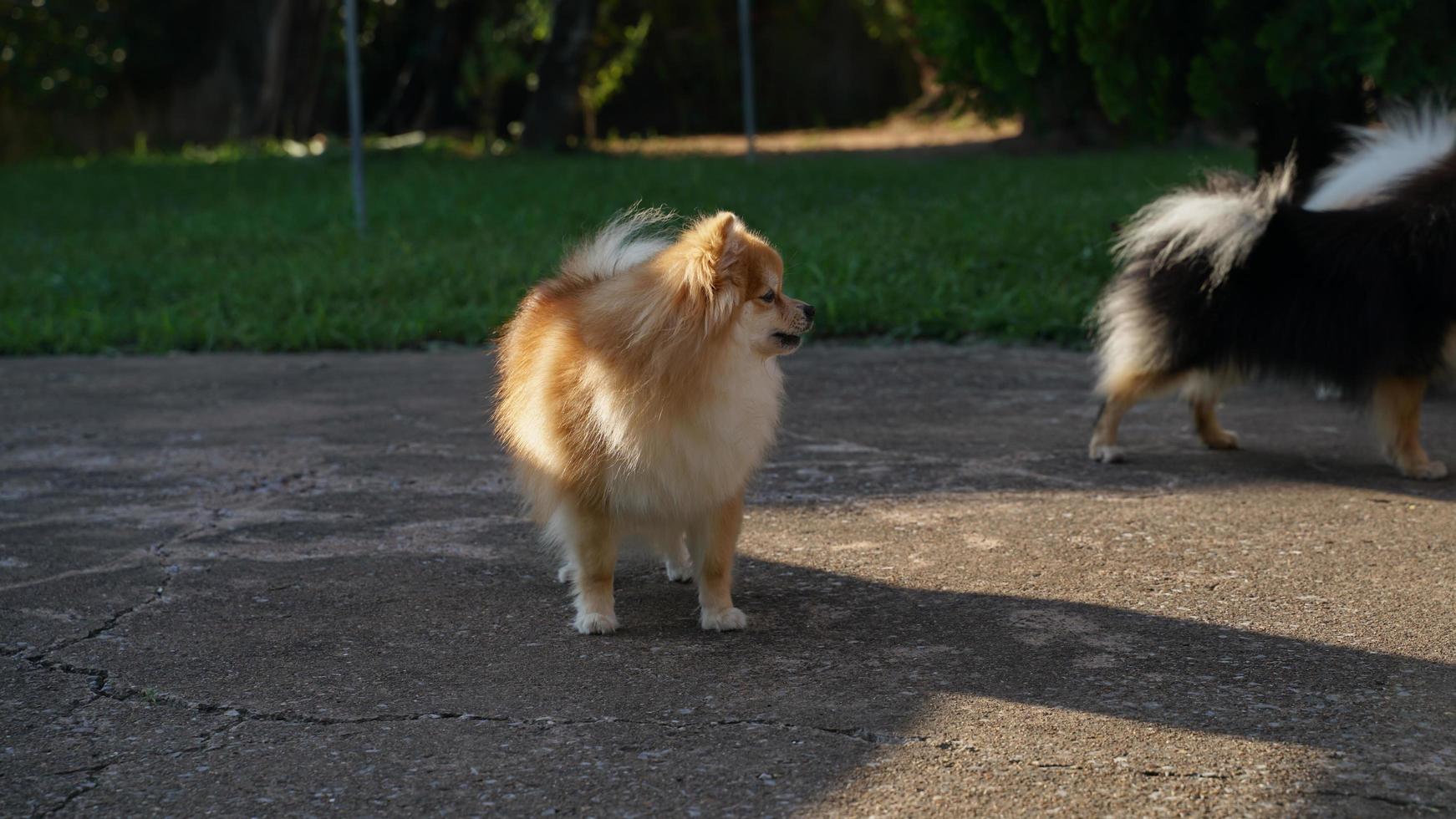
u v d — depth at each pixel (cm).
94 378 870
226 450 661
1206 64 874
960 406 735
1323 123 884
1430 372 576
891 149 2505
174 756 323
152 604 437
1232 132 957
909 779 303
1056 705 342
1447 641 382
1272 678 357
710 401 377
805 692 356
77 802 300
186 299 1102
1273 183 600
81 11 2495
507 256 1180
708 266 364
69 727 341
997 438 659
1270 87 879
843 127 3225
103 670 379
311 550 496
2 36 2438
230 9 2622
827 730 330
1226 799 290
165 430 709
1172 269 598
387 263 1170
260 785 307
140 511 553
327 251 1271
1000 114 1048
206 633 410
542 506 420
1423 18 812
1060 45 915
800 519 525
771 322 384
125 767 318
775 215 1392
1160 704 341
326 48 2941
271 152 2470
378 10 3012
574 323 399
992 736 324
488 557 486
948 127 3031
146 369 900
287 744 329
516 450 429
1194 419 636
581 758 318
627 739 328
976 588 439
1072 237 1159
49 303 1084
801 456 626
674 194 1577
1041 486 569
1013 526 509
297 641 402
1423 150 626
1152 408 728
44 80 2522
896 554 479
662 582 466
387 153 2356
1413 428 581
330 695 359
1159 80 900
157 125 2634
